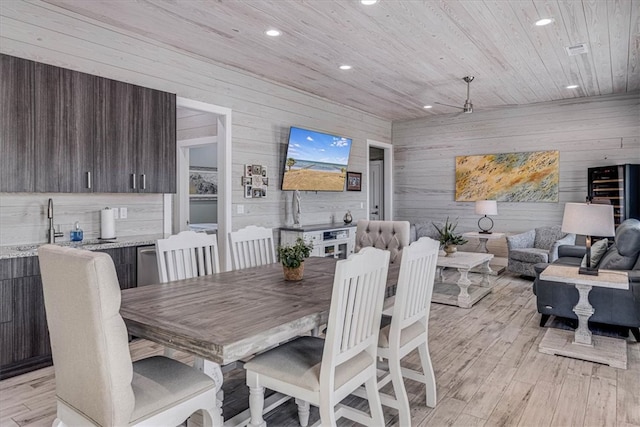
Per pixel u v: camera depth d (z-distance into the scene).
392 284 2.52
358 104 6.61
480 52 4.18
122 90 3.50
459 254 5.44
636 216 5.41
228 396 2.63
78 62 3.38
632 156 5.85
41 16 3.17
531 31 3.65
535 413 2.39
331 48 4.07
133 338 3.56
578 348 3.29
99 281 1.34
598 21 3.45
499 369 3.01
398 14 3.31
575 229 3.41
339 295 1.67
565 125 6.32
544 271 3.58
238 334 1.52
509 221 6.84
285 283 2.38
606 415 2.37
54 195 3.42
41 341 2.96
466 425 2.27
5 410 2.43
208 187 7.31
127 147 3.54
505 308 4.61
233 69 4.72
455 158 7.34
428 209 7.67
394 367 2.18
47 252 1.51
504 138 6.85
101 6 3.21
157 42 3.94
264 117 5.16
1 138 2.80
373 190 8.88
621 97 5.89
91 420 1.46
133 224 3.98
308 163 5.69
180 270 2.59
